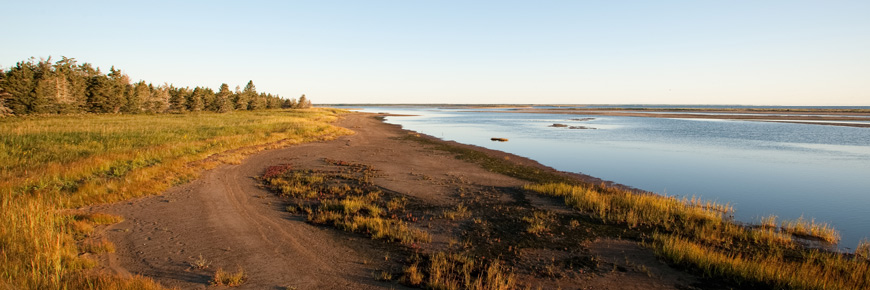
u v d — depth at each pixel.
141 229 9.96
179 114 71.19
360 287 7.27
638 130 54.88
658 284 7.80
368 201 13.90
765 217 13.64
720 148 33.66
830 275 8.41
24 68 63.69
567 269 8.49
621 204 13.87
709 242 10.49
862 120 80.50
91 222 10.03
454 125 66.94
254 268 7.89
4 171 14.34
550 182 18.59
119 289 6.43
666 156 28.77
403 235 10.15
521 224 11.73
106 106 67.56
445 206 13.63
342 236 10.10
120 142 23.94
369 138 38.72
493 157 26.73
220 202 12.92
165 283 7.03
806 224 12.17
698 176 21.28
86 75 90.00
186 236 9.59
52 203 11.13
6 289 6.04
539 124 69.88
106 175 15.83
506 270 8.33
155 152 20.72
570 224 11.81
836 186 18.81
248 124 43.62
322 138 36.44
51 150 19.78
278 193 14.62
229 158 21.47
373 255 8.91
